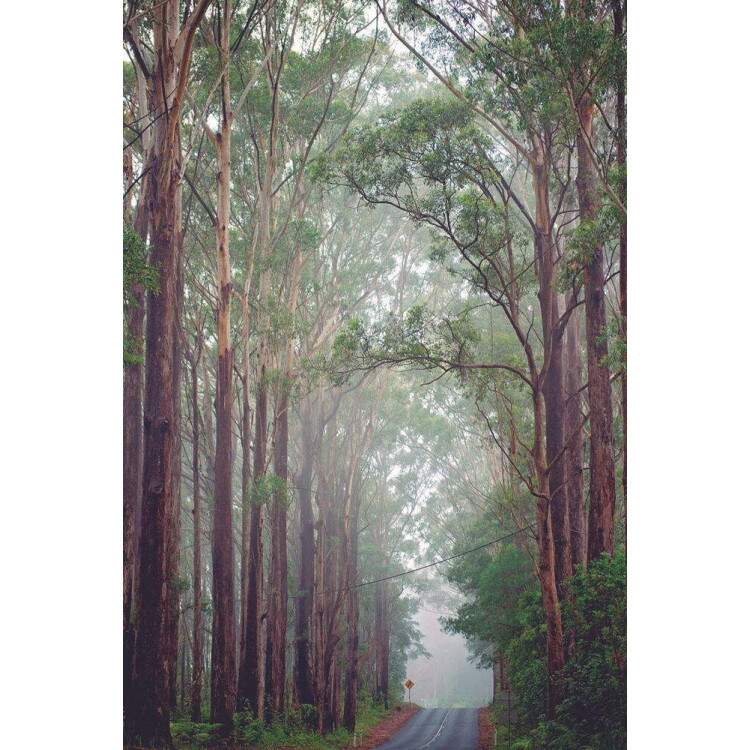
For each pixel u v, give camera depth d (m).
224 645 22.48
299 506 39.09
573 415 26.42
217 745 21.20
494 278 21.88
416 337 20.70
